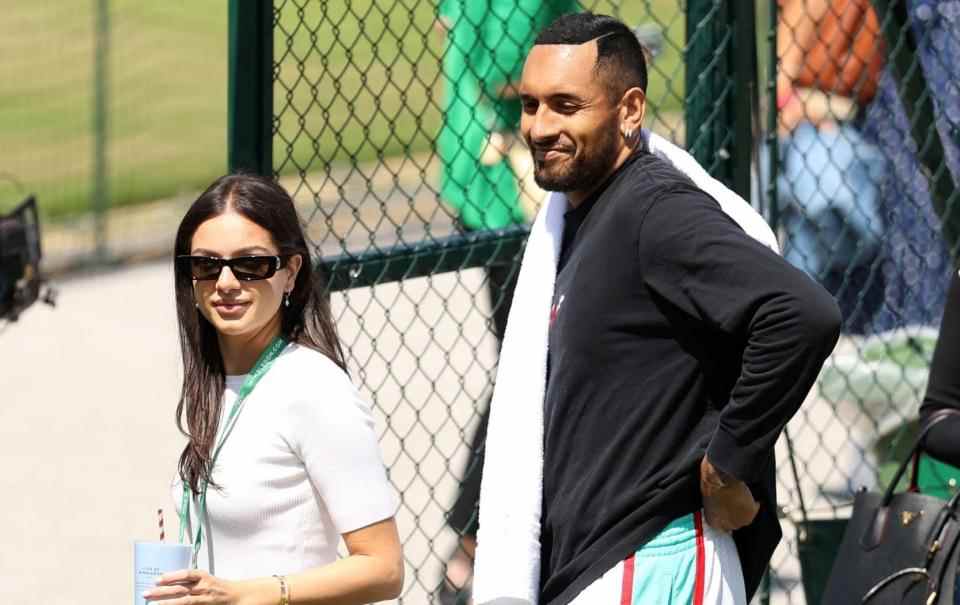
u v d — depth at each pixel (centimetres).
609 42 1232
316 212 1923
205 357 1199
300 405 1159
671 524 1204
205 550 1171
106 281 3656
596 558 1209
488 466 1266
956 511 1420
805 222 1961
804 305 1124
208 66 5478
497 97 1816
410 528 2092
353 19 1766
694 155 1609
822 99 1969
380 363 2505
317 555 1173
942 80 1806
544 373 1258
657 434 1202
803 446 2122
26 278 2198
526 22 1822
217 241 1173
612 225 1205
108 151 4372
